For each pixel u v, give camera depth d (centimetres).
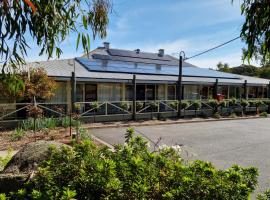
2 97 1179
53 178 253
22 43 257
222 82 1956
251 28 243
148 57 2550
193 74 2117
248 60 260
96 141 942
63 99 1519
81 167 260
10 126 1145
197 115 1798
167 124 1463
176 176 258
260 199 281
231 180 247
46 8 252
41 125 1066
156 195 249
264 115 1986
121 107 1520
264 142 1024
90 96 1619
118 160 283
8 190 317
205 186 236
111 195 221
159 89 1911
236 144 974
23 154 389
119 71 1717
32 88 1027
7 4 223
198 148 891
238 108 1989
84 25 280
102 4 280
